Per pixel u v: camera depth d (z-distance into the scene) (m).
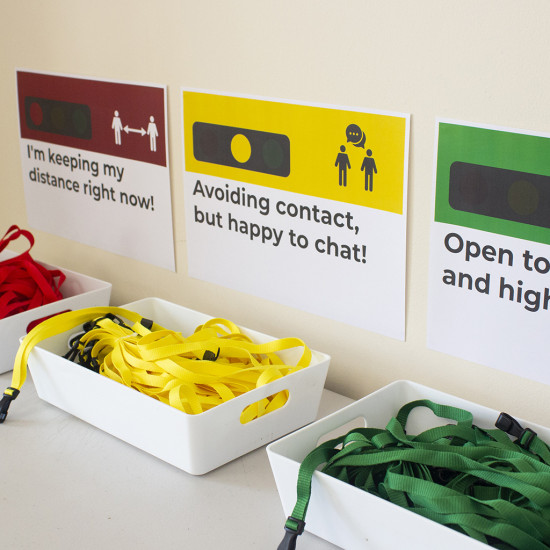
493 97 0.89
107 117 1.35
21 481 0.94
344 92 1.02
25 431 1.05
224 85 1.16
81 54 1.36
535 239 0.89
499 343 0.96
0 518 0.88
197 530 0.85
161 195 1.31
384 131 0.99
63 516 0.88
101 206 1.43
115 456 0.99
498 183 0.91
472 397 1.01
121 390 0.97
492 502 0.73
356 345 1.12
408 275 1.03
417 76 0.95
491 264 0.94
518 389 0.97
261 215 1.17
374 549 0.77
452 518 0.73
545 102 0.85
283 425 1.01
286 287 1.18
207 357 1.08
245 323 1.26
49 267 1.42
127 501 0.90
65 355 1.12
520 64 0.86
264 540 0.84
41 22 1.41
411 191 0.99
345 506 0.78
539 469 0.80
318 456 0.82
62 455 1.00
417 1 0.92
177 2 1.18
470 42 0.89
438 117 0.94
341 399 1.14
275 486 0.93
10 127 1.56
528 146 0.87
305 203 1.11
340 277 1.10
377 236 1.04
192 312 1.23
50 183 1.52
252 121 1.14
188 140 1.23
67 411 1.08
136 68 1.28
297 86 1.07
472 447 0.83
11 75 1.51
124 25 1.27
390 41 0.96
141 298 1.42
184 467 0.94
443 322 1.01
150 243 1.36
